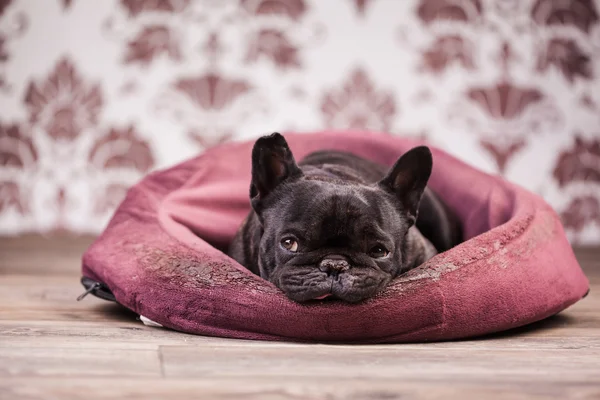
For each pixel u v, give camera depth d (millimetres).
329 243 930
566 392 709
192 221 1202
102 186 2316
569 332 1007
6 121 2309
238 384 717
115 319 1047
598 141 2373
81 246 2014
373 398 687
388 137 1392
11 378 726
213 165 1314
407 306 905
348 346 891
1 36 2301
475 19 2318
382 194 987
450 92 2330
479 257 978
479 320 943
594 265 1780
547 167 2359
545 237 1086
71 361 788
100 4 2295
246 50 2301
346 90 2324
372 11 2318
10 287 1323
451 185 1342
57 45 2301
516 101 2338
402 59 2324
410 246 1057
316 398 684
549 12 2334
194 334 951
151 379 729
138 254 1061
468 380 742
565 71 2350
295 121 2322
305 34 2312
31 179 2316
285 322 896
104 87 2301
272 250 969
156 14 2293
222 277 950
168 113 2305
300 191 968
